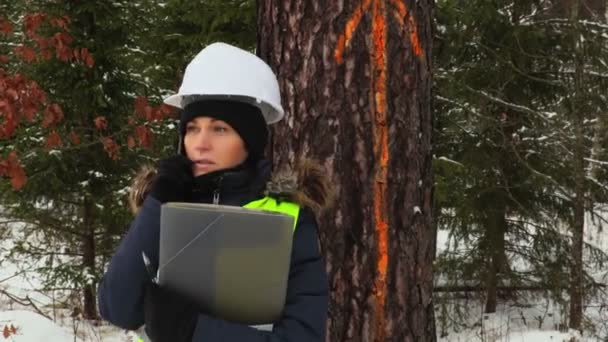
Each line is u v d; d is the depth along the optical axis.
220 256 1.27
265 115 1.67
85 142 7.32
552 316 9.27
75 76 7.12
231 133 1.48
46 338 6.25
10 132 4.54
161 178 1.43
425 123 2.27
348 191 2.16
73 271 7.53
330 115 2.17
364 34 2.15
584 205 8.52
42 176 7.07
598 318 8.70
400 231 2.20
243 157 1.51
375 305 2.17
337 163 2.16
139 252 1.37
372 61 2.15
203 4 6.43
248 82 1.50
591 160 8.59
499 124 7.91
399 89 2.18
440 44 7.46
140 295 1.37
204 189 1.48
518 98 8.44
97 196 7.46
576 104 8.05
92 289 7.36
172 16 7.43
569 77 8.38
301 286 1.40
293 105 2.21
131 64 7.82
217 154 1.47
